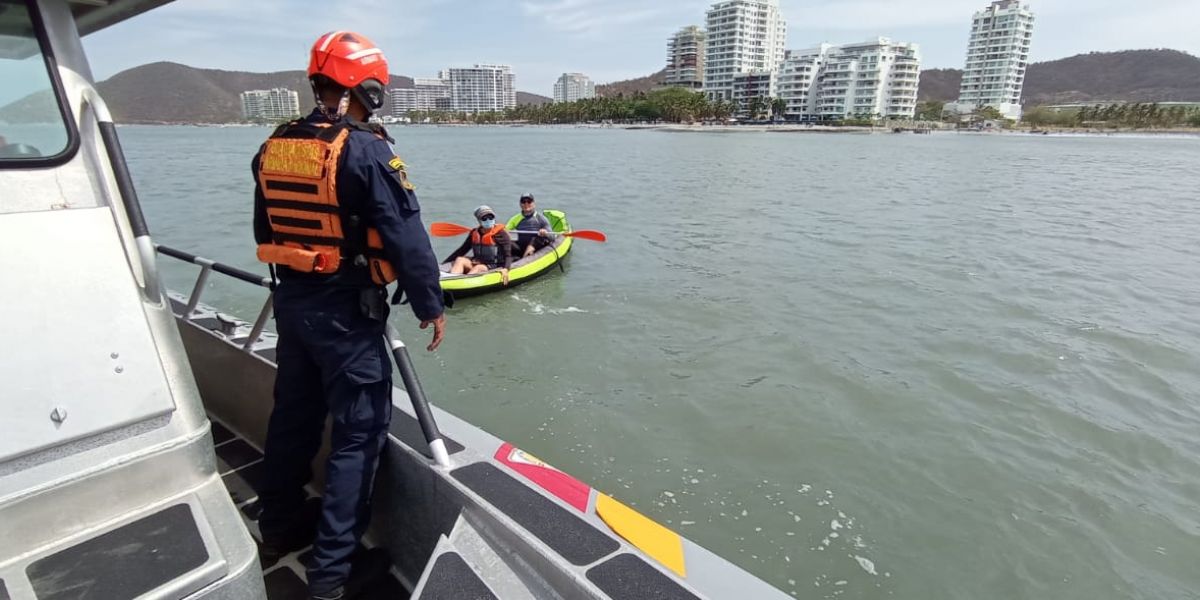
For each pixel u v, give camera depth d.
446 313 9.27
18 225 1.58
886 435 5.82
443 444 2.06
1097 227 17.05
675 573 1.70
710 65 167.88
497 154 48.44
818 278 11.30
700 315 9.17
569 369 7.27
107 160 1.79
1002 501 4.92
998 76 159.38
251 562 1.63
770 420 6.07
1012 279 11.29
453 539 1.82
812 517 4.72
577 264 12.41
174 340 1.83
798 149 59.81
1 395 1.49
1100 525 4.67
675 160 43.16
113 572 1.50
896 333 8.41
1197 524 4.69
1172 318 9.09
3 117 1.62
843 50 139.50
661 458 5.46
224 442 3.08
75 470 1.58
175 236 14.69
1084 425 6.02
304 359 2.14
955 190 26.08
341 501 1.97
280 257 1.93
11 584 1.44
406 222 1.84
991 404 6.41
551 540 1.72
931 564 4.29
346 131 1.84
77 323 1.61
